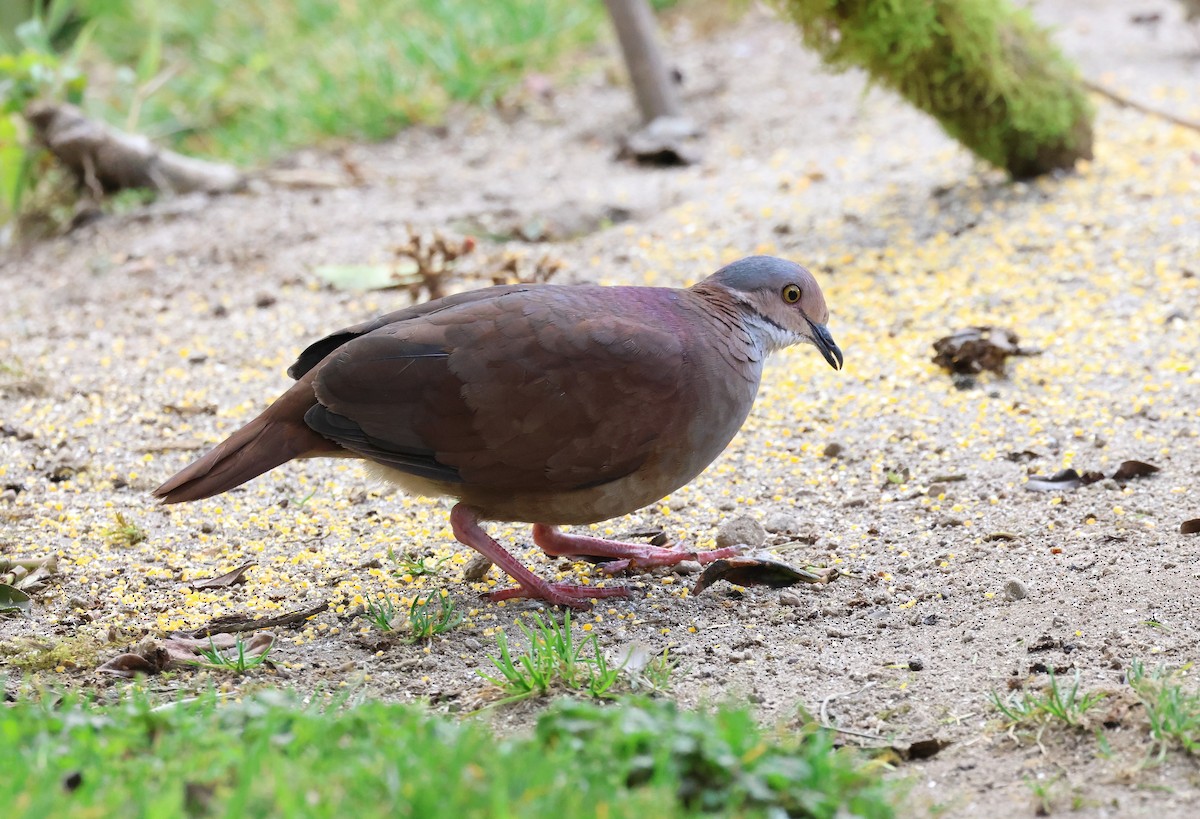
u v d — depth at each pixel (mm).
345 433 8242
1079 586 8461
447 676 7793
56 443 11344
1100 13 20422
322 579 9258
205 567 9445
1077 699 7000
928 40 13469
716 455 8828
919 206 14773
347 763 5676
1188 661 7371
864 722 7070
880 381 11766
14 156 16734
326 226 16016
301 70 21141
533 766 5555
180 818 5172
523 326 8273
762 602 8711
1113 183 14555
